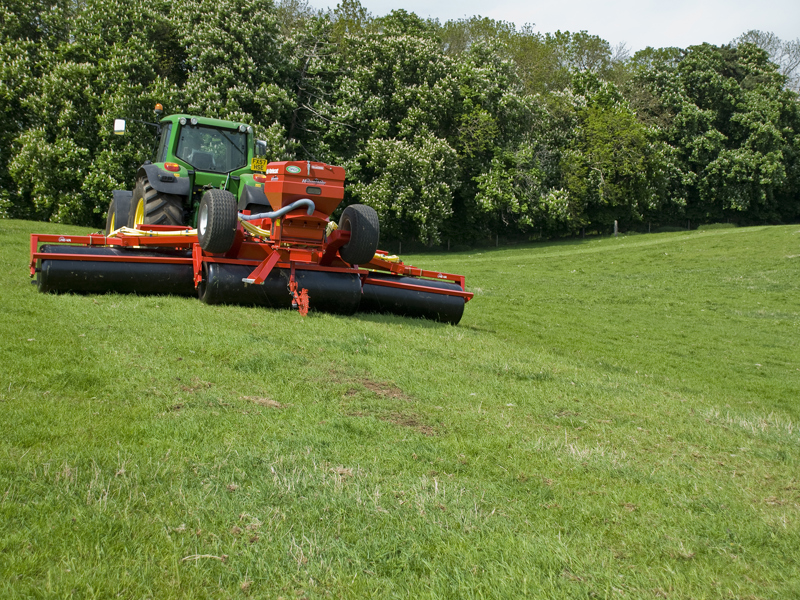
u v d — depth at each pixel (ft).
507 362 27.45
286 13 157.79
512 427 18.49
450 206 128.36
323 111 117.91
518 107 139.23
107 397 17.02
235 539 10.91
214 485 12.66
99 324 24.34
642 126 158.30
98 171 102.27
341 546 11.02
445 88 129.90
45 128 105.29
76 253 30.12
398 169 117.70
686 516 13.55
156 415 16.14
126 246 32.48
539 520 12.73
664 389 28.04
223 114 104.63
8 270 36.68
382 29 154.51
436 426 17.95
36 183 104.88
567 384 25.21
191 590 9.45
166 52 119.44
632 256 119.34
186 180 36.04
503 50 177.99
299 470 13.69
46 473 12.17
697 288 84.53
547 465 15.71
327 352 24.70
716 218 183.21
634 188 160.97
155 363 20.38
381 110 126.31
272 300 31.65
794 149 187.93
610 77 194.39
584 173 154.10
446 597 9.90
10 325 22.54
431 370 24.21
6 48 106.52
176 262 31.91
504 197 134.21
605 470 15.74
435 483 13.42
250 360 21.75
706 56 189.47
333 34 146.51
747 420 22.71
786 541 12.73
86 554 9.93
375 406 19.04
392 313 36.86
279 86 116.06
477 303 58.70
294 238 31.63
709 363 40.86
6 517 10.62
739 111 183.21
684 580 10.87
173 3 114.21
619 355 39.42
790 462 18.12
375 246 32.45
